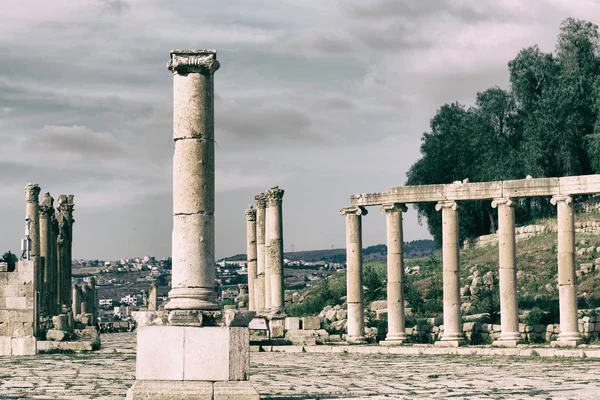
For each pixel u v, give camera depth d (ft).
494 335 209.77
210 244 105.60
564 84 328.90
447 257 205.77
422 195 209.67
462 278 281.33
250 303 279.28
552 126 326.24
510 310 199.31
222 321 101.96
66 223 298.15
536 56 340.59
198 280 103.96
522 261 281.74
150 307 345.51
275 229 241.14
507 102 351.67
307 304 292.61
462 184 205.98
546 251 285.84
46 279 264.31
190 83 106.93
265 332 229.45
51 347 188.24
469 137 351.67
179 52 106.93
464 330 213.25
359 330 215.51
